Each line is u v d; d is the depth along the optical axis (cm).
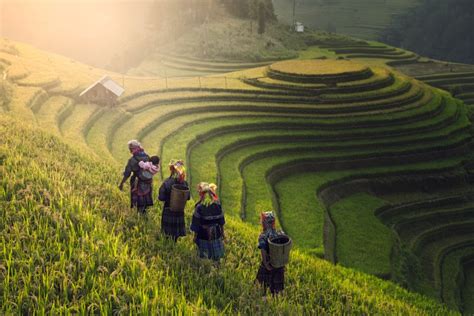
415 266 4409
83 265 998
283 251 1154
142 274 1023
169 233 1355
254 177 4772
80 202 1326
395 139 6375
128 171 1467
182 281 1081
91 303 865
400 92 7444
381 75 7838
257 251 1631
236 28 14088
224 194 4150
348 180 5581
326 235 4200
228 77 7388
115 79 6506
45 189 1343
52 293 885
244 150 5384
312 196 4803
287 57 12400
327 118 6456
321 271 1809
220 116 5897
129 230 1338
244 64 11681
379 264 3959
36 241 1067
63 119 4475
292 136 5869
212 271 1173
